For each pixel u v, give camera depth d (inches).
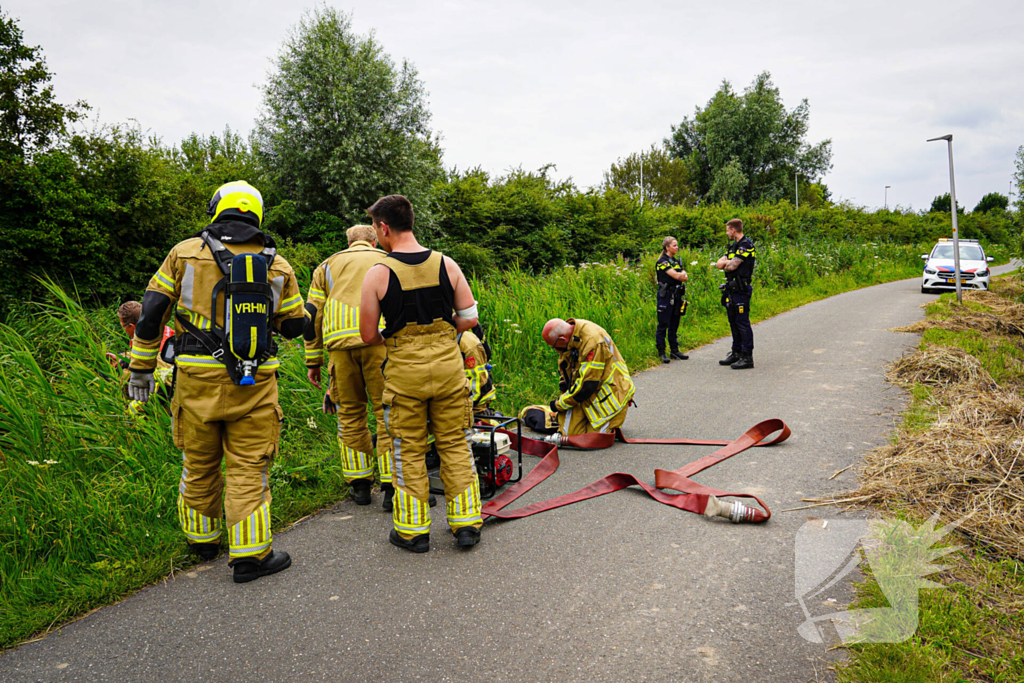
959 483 143.5
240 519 118.3
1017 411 186.9
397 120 631.2
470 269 619.8
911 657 87.3
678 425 220.5
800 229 1250.6
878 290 765.3
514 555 127.0
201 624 105.7
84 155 364.8
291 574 122.2
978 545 120.6
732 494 150.6
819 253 866.8
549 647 95.6
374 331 126.1
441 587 115.3
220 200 119.5
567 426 204.1
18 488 140.8
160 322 113.2
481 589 114.0
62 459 156.6
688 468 172.6
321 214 578.2
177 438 121.5
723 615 102.5
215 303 113.8
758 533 132.5
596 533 136.0
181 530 138.3
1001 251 1483.8
